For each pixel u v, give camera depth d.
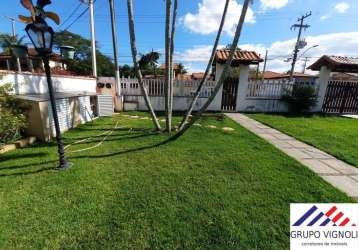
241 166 4.25
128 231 2.46
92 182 3.51
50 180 3.54
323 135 6.88
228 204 2.99
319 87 11.97
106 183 3.50
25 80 5.90
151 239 2.36
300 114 11.45
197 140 5.95
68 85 8.33
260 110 12.10
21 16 3.30
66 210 2.79
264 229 2.54
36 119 5.54
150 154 4.84
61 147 3.95
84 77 9.60
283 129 7.65
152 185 3.47
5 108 4.73
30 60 11.58
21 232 2.41
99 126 7.61
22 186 3.34
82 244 2.27
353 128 8.11
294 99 11.55
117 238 2.36
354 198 3.25
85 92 8.81
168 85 6.16
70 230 2.45
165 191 3.30
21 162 4.22
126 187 3.39
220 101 11.87
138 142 5.70
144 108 11.82
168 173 3.90
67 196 3.10
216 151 5.09
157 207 2.89
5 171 3.82
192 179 3.70
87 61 33.84
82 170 3.93
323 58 11.80
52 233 2.41
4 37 24.25
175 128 7.23
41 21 3.38
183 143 5.66
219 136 6.43
